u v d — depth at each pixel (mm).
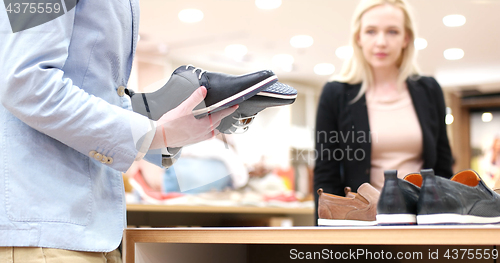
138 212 1686
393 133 1390
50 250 569
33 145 589
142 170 1838
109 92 662
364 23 1587
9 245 553
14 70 539
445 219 675
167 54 3340
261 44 3213
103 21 642
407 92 1447
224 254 977
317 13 2764
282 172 2764
